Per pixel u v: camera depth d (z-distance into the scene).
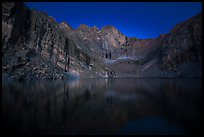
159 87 47.47
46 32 136.50
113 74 197.00
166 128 12.65
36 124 13.55
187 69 153.62
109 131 12.27
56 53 139.88
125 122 14.34
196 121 14.04
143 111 18.09
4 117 15.26
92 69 178.75
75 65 158.00
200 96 27.34
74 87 49.75
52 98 26.92
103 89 43.88
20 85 50.44
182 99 24.83
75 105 21.50
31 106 20.11
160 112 17.42
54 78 117.44
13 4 102.12
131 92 36.31
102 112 17.92
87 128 12.84
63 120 14.90
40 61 114.88
